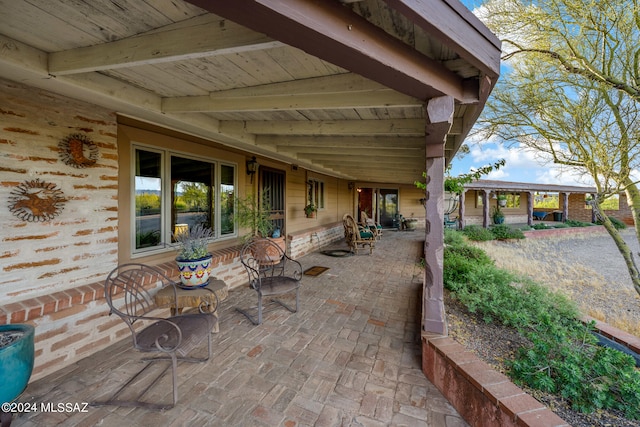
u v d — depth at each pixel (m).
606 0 2.61
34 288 2.04
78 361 2.18
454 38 1.11
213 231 3.96
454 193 5.68
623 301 4.08
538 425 1.25
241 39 1.25
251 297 3.59
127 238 2.75
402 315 3.10
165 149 3.14
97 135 2.41
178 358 2.21
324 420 1.62
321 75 1.90
